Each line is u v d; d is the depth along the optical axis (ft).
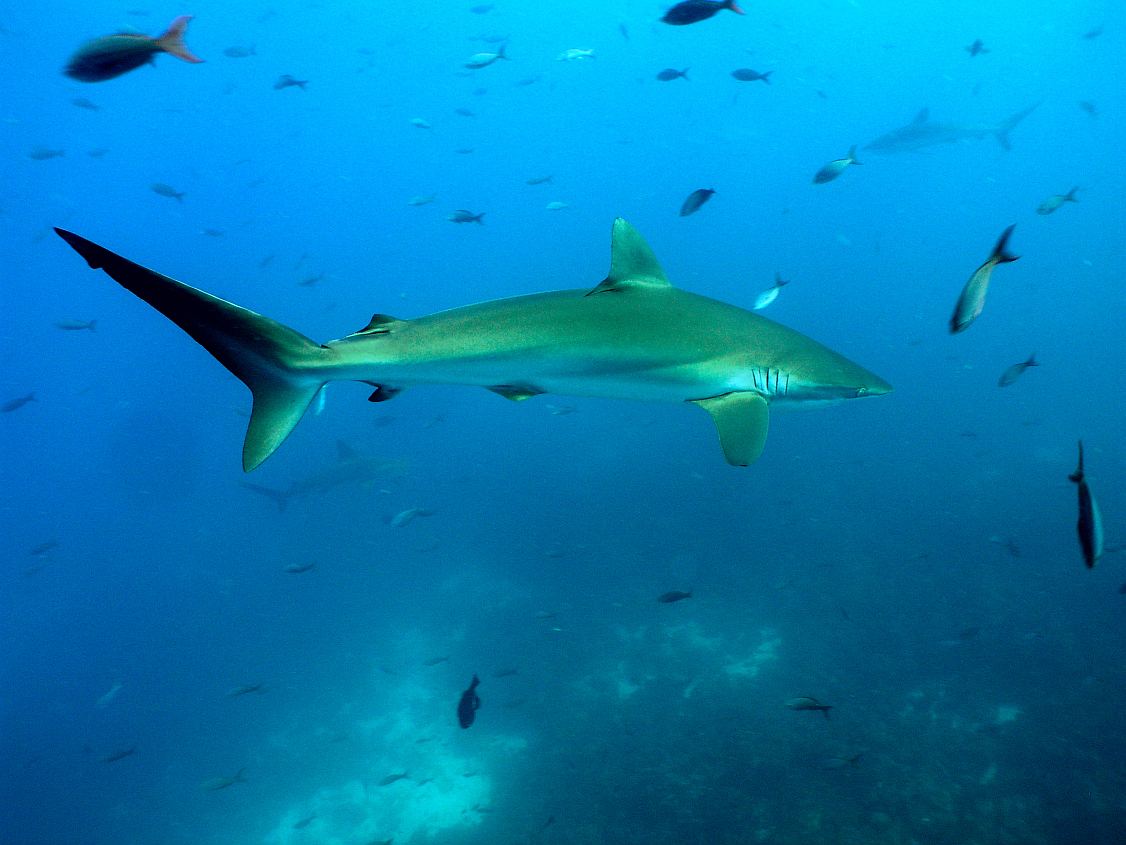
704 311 13.92
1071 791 37.81
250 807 58.49
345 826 53.72
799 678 51.21
